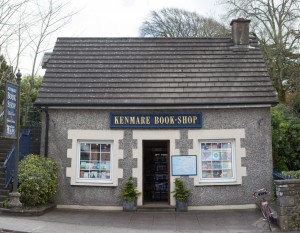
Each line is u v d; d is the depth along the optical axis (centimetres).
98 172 1294
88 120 1295
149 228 1014
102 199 1263
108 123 1291
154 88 1340
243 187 1259
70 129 1295
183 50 1526
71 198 1267
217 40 1580
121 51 1525
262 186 1259
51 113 1305
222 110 1290
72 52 1518
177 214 1191
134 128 1284
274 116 1489
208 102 1264
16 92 1131
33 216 1102
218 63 1453
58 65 1450
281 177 1194
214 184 1255
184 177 1265
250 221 1093
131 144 1279
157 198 1382
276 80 2369
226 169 1286
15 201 1104
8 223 984
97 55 1505
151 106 1273
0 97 2128
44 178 1159
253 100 1274
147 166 1405
